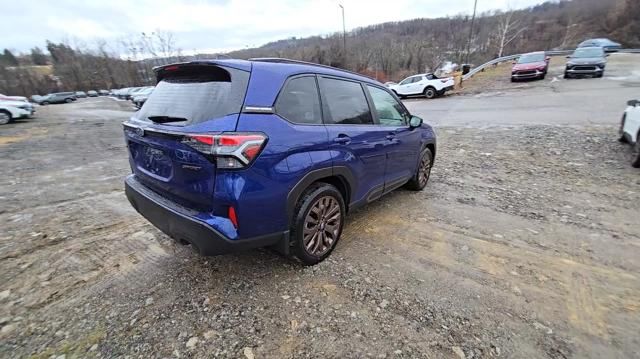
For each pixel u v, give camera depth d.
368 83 3.51
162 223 2.51
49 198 4.70
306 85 2.71
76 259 3.01
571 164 5.75
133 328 2.17
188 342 2.05
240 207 2.18
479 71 26.94
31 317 2.28
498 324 2.18
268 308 2.34
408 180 4.38
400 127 3.90
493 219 3.78
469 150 7.09
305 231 2.67
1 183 5.51
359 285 2.59
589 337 2.07
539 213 3.92
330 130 2.78
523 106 12.45
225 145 2.07
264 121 2.27
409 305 2.37
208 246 2.22
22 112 16.23
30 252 3.14
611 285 2.56
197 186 2.21
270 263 2.88
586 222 3.65
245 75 2.31
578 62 17.78
